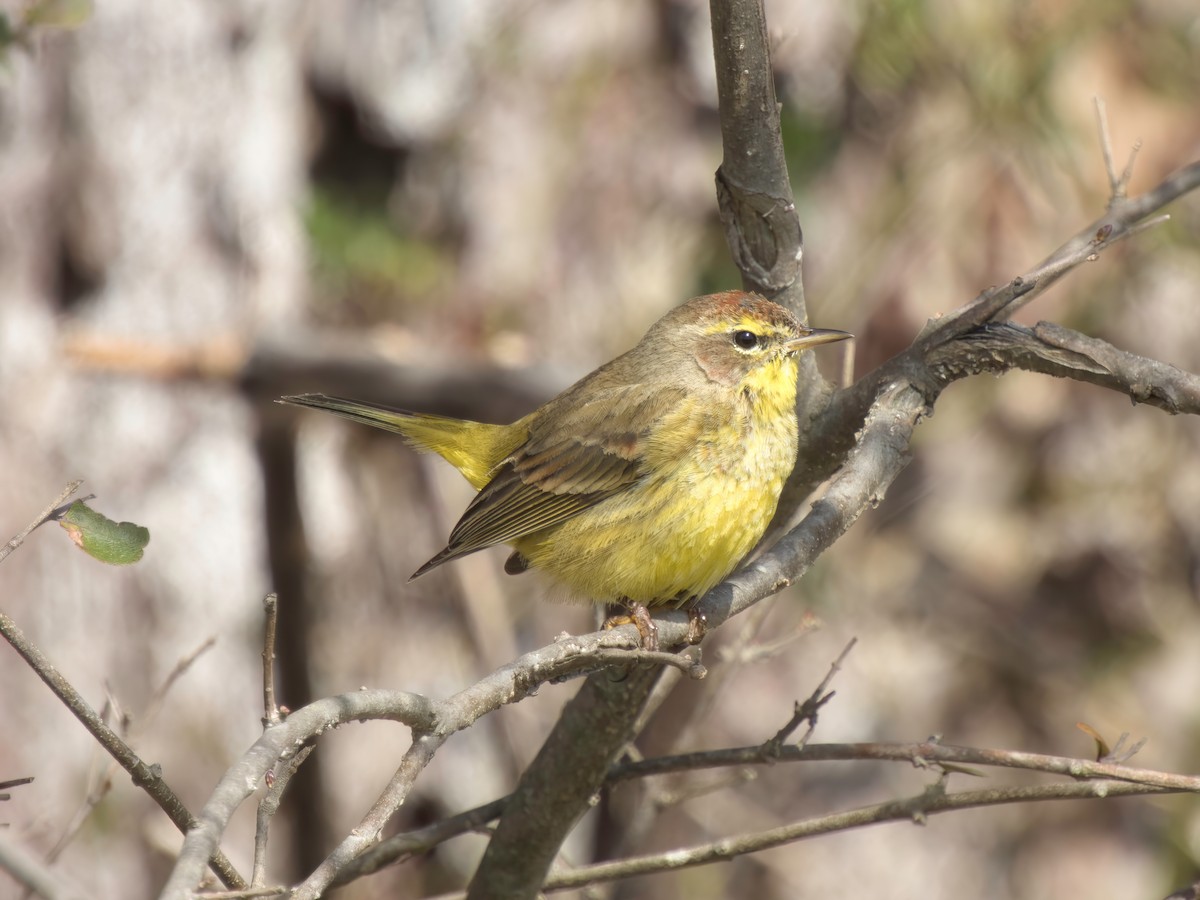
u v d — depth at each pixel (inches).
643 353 336.8
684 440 312.8
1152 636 585.3
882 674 556.7
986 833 557.9
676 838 534.6
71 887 204.2
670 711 519.8
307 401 373.1
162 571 476.7
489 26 531.5
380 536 537.6
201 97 477.1
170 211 475.8
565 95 540.1
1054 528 587.8
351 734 531.5
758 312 311.1
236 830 498.3
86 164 467.2
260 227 487.2
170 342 474.0
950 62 512.1
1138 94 513.7
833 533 264.1
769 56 270.5
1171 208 514.0
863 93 540.1
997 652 567.5
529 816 285.0
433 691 536.7
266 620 195.2
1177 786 235.5
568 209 542.0
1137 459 577.0
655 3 544.4
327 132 528.4
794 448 312.3
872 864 548.1
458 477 549.6
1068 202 519.2
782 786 555.8
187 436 480.4
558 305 539.2
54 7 299.4
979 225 524.1
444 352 485.7
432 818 538.6
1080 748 561.6
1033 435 576.1
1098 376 257.0
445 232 537.6
